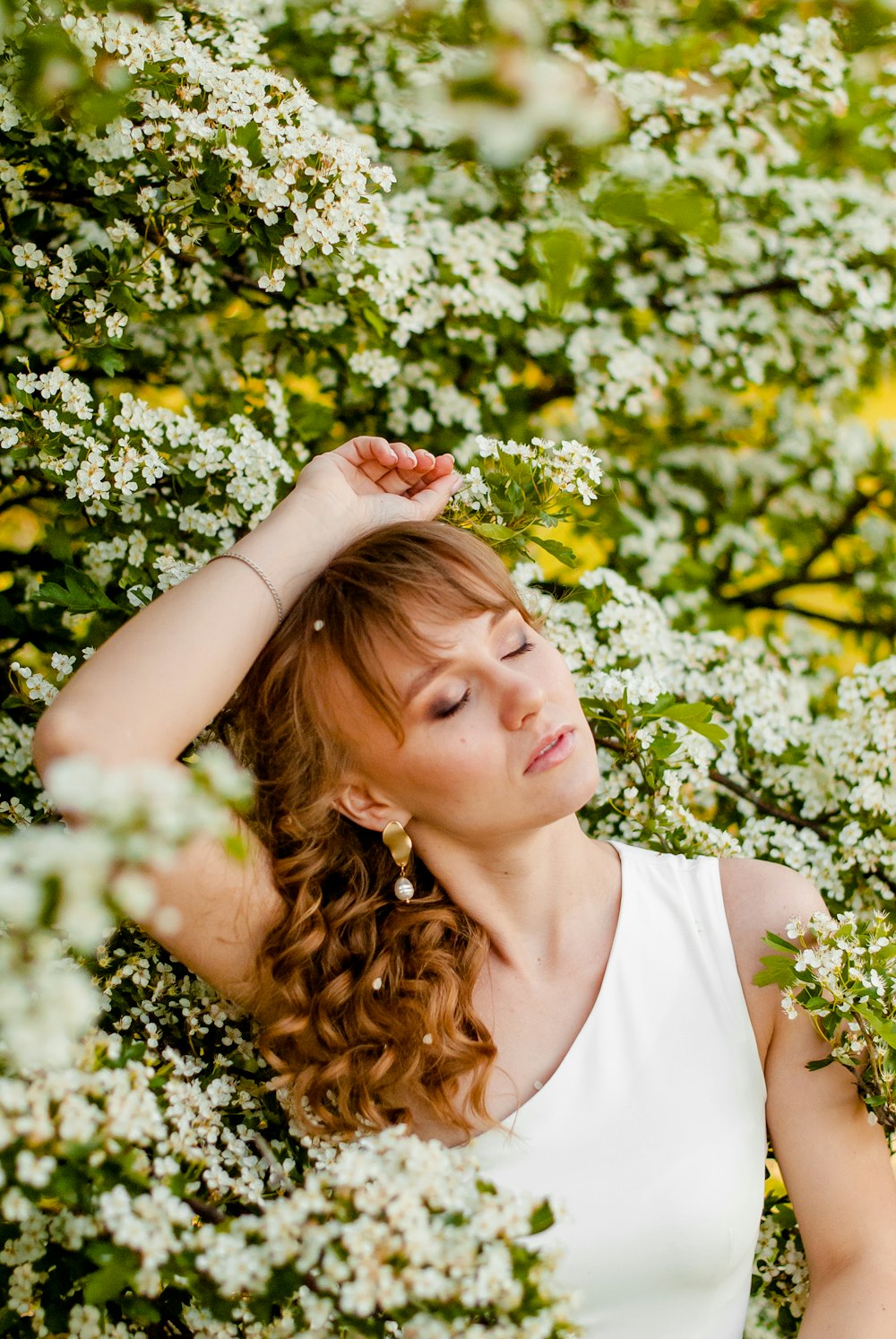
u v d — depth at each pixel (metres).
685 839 1.93
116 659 1.41
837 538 3.04
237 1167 1.53
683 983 1.52
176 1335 1.43
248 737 1.61
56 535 2.07
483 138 2.51
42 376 1.84
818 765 2.20
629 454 2.93
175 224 1.98
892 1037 1.33
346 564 1.52
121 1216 1.09
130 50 1.81
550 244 1.54
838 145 2.81
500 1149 1.44
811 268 2.73
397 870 1.61
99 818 0.85
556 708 1.47
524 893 1.54
